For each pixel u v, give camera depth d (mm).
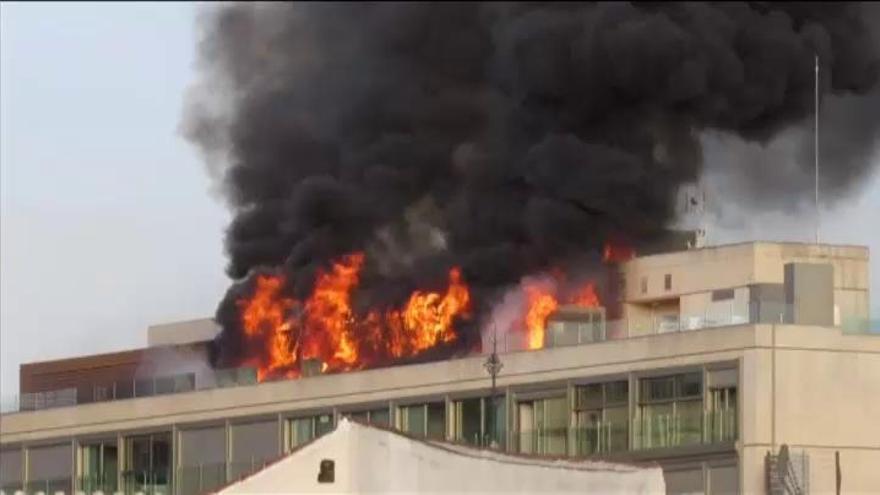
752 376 101625
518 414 109625
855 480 102438
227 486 80188
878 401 103062
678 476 103625
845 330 103188
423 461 79188
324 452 79312
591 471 83812
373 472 78938
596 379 106812
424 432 112875
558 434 107938
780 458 100750
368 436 79062
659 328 108375
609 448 105812
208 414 122500
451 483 79625
